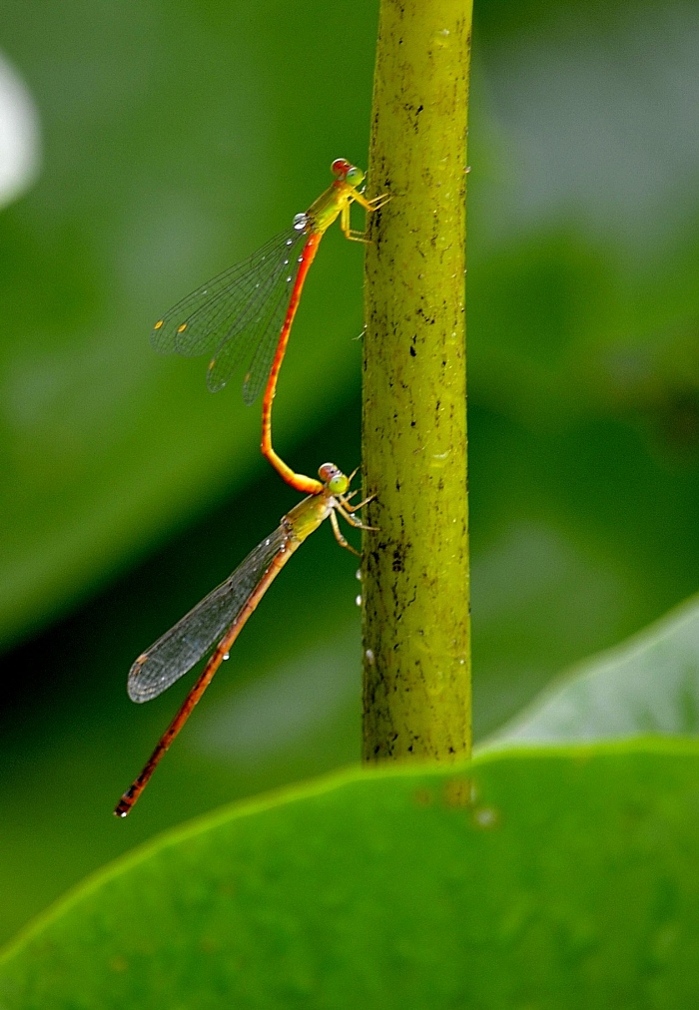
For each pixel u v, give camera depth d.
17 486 0.58
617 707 0.54
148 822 0.59
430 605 0.46
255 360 0.59
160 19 0.59
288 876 0.36
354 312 0.59
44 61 0.59
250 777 0.59
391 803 0.35
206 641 0.58
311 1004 0.37
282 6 0.59
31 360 0.58
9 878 0.58
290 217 0.59
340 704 0.59
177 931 0.37
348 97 0.59
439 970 0.36
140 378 0.59
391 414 0.44
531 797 0.35
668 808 0.34
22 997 0.38
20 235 0.58
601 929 0.35
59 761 0.59
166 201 0.59
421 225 0.43
